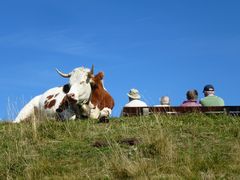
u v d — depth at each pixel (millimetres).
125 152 11875
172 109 15141
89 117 16891
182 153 11750
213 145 12336
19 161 11781
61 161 11703
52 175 11078
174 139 12570
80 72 16688
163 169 10945
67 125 13703
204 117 14547
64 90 16797
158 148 11758
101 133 13273
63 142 12781
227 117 14469
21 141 12953
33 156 12016
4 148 12641
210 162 11219
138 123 14008
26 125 14125
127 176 10773
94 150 12148
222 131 13281
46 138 13102
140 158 11430
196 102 16297
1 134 13633
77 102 16406
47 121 14211
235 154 11586
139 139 12469
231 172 10781
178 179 10422
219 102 16391
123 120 14656
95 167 11266
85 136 13102
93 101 17016
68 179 10758
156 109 15203
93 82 16828
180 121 14133
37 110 17781
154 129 13172
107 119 14461
